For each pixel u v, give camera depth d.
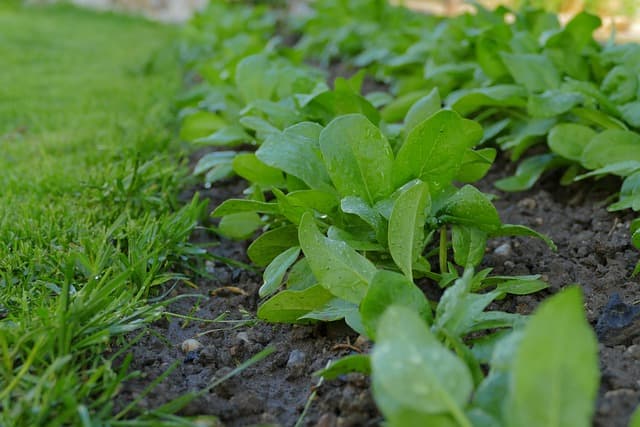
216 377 0.79
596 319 0.83
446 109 0.83
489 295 0.73
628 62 1.14
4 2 3.73
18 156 1.26
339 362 0.72
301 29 2.39
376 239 0.88
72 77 2.00
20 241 0.92
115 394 0.74
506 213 1.07
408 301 0.74
